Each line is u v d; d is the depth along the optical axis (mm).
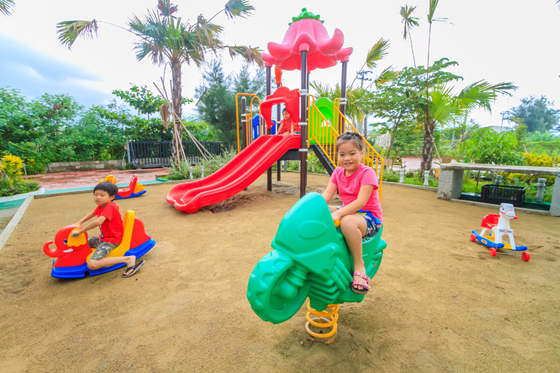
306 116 6406
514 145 8898
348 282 1700
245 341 1973
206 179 7266
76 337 2062
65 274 2938
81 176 14188
